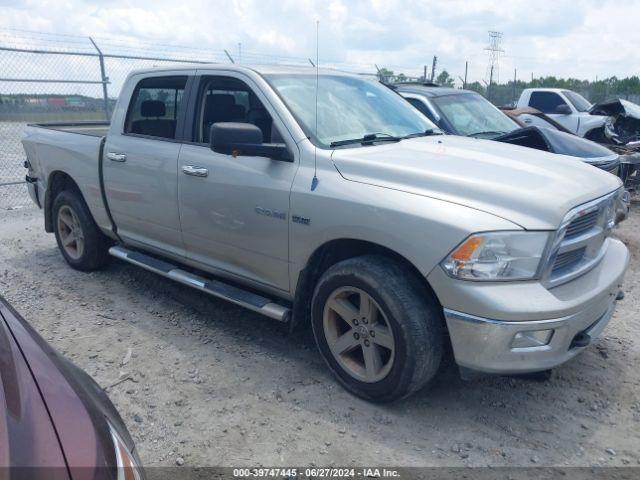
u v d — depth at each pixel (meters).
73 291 5.12
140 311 4.69
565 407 3.38
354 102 4.22
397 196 3.12
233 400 3.40
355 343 3.37
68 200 5.42
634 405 3.41
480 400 3.43
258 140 3.54
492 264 2.85
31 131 5.93
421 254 2.96
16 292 5.09
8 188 10.09
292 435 3.08
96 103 10.55
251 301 3.88
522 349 2.86
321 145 3.59
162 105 4.56
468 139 4.32
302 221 3.45
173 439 3.05
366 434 3.09
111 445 1.78
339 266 3.33
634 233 7.29
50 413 1.76
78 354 3.96
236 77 4.04
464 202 3.00
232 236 3.91
